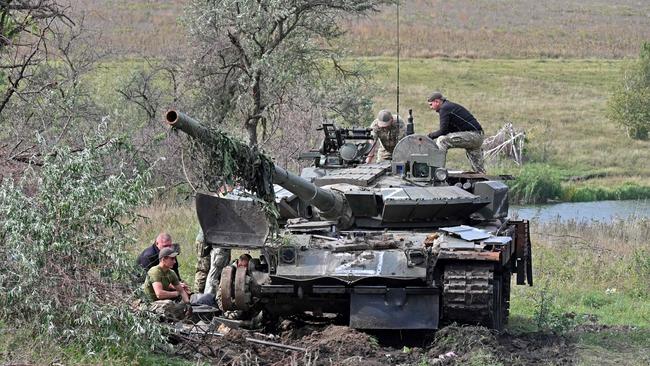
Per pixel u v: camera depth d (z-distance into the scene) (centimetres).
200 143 2345
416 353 2491
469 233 2709
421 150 3025
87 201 2281
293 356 2258
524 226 3198
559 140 9769
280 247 2661
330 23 5844
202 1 5675
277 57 5509
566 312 3453
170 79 6212
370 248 2681
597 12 18525
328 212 2802
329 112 6319
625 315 3472
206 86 5847
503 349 2534
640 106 10031
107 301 2231
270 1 5312
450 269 2591
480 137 3434
